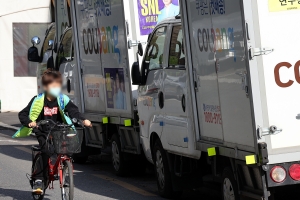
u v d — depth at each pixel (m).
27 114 10.30
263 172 8.14
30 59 19.66
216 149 9.18
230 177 9.01
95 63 14.60
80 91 15.60
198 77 9.75
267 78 8.02
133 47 12.71
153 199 11.48
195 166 10.91
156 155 11.73
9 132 23.84
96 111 14.82
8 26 29.98
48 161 10.44
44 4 30.25
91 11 14.56
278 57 8.02
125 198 11.66
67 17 16.83
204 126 9.70
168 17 11.88
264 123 8.04
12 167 15.72
